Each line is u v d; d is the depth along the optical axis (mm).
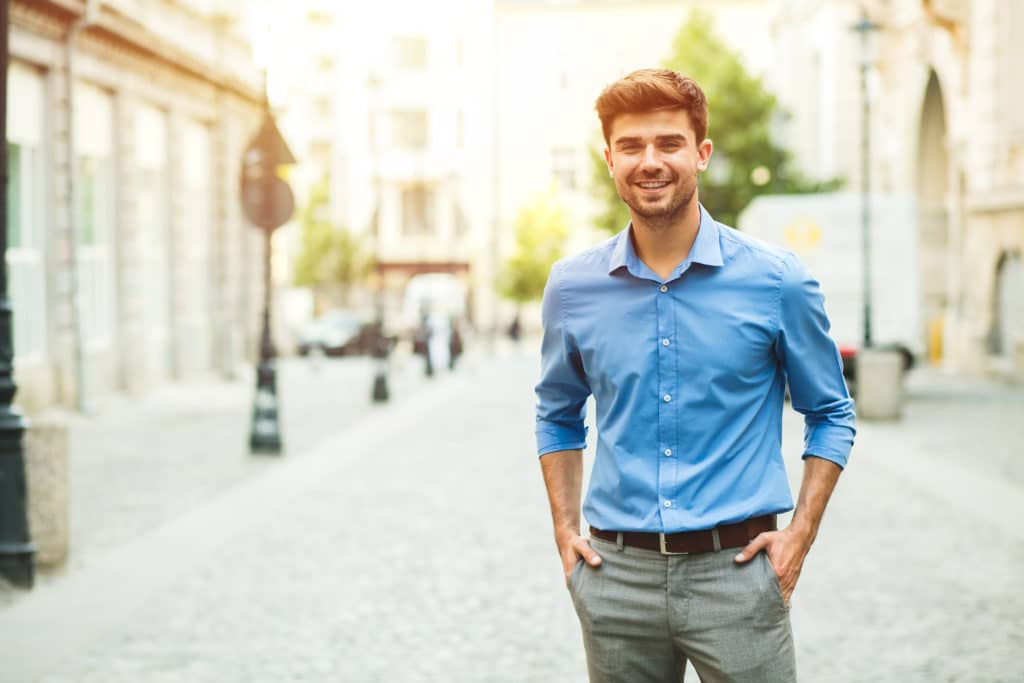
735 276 3543
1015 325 29281
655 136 3471
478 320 63125
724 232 3617
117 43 24797
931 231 36438
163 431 19859
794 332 3559
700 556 3510
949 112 33500
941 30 33750
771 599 3475
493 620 7992
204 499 13102
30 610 8344
